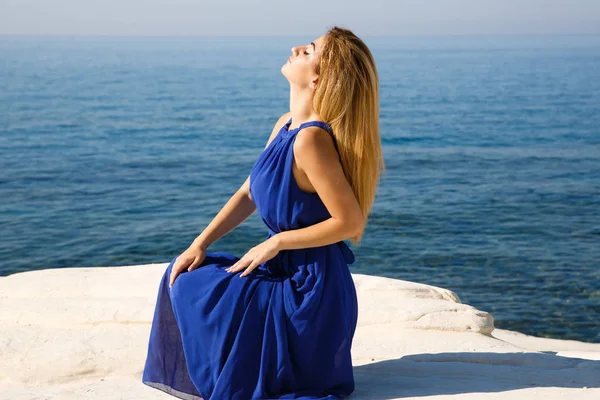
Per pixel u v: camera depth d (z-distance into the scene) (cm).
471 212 1694
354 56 263
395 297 432
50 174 2292
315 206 272
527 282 1123
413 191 1975
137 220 1648
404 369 315
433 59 15088
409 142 3297
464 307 405
